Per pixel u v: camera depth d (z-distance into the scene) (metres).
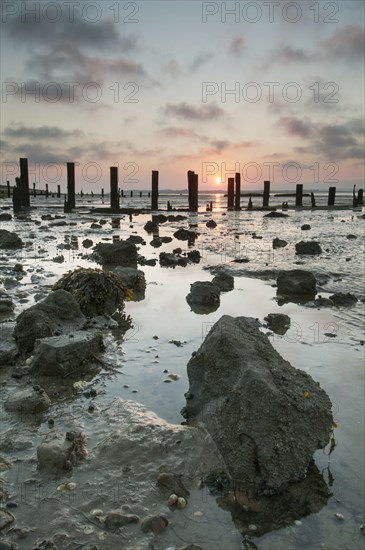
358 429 5.23
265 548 3.61
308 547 3.63
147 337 8.28
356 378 6.59
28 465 4.45
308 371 6.83
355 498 4.17
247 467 4.39
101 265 15.91
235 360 5.26
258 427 4.52
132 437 4.88
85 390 6.12
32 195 150.75
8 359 6.91
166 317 9.62
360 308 10.59
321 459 4.71
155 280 13.48
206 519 3.88
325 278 13.93
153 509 3.96
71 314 8.66
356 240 24.36
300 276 12.26
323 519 3.93
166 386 6.29
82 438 4.89
